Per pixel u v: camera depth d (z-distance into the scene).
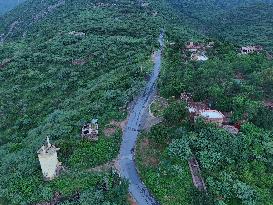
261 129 67.31
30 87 99.62
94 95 82.38
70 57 110.12
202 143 61.72
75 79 98.25
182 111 67.69
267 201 54.72
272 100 76.88
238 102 71.56
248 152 61.66
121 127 68.25
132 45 113.31
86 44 117.06
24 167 60.12
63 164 59.47
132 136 65.94
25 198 54.81
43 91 95.81
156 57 102.88
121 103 74.81
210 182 55.94
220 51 104.19
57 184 56.00
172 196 54.25
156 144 62.78
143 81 84.81
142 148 62.62
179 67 91.00
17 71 107.38
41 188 55.62
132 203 53.41
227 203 53.94
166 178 56.81
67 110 80.31
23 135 78.81
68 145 61.81
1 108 91.38
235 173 58.12
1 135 80.62
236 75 86.69
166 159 59.66
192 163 59.31
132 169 59.06
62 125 70.19
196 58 98.00
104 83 88.00
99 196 53.22
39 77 102.75
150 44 113.06
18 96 95.75
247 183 56.69
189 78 82.44
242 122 68.19
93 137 64.12
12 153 68.69
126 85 83.19
